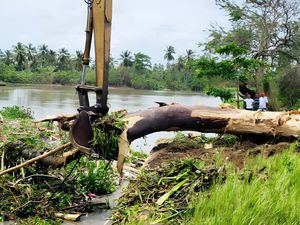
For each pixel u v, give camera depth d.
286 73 42.75
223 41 40.25
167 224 7.80
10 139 10.88
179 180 9.26
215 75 30.58
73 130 9.16
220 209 7.57
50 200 9.73
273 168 9.64
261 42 40.53
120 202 9.26
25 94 76.75
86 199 10.37
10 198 9.52
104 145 9.32
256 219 7.02
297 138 12.03
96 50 9.11
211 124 11.74
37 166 10.55
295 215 7.15
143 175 9.76
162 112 11.18
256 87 37.16
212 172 9.20
